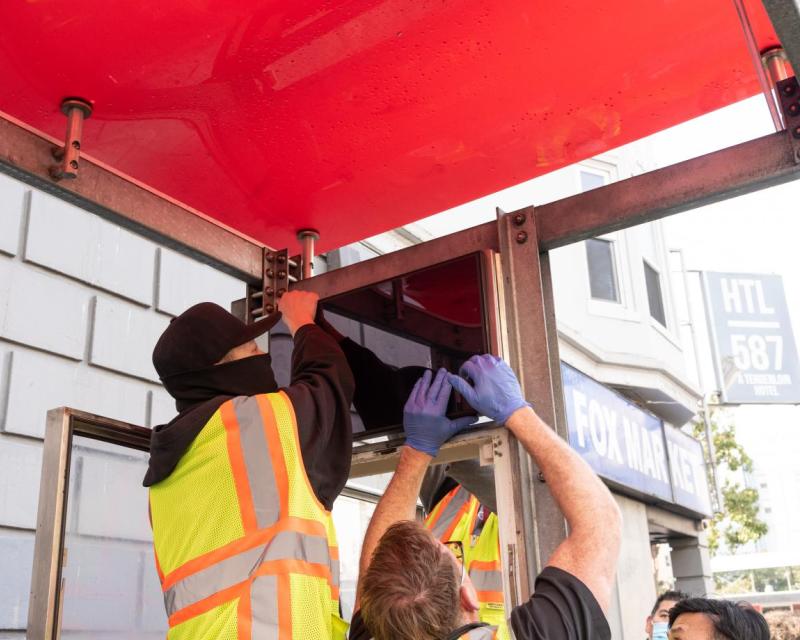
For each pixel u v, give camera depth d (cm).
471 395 195
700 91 213
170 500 172
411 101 212
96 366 496
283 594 153
